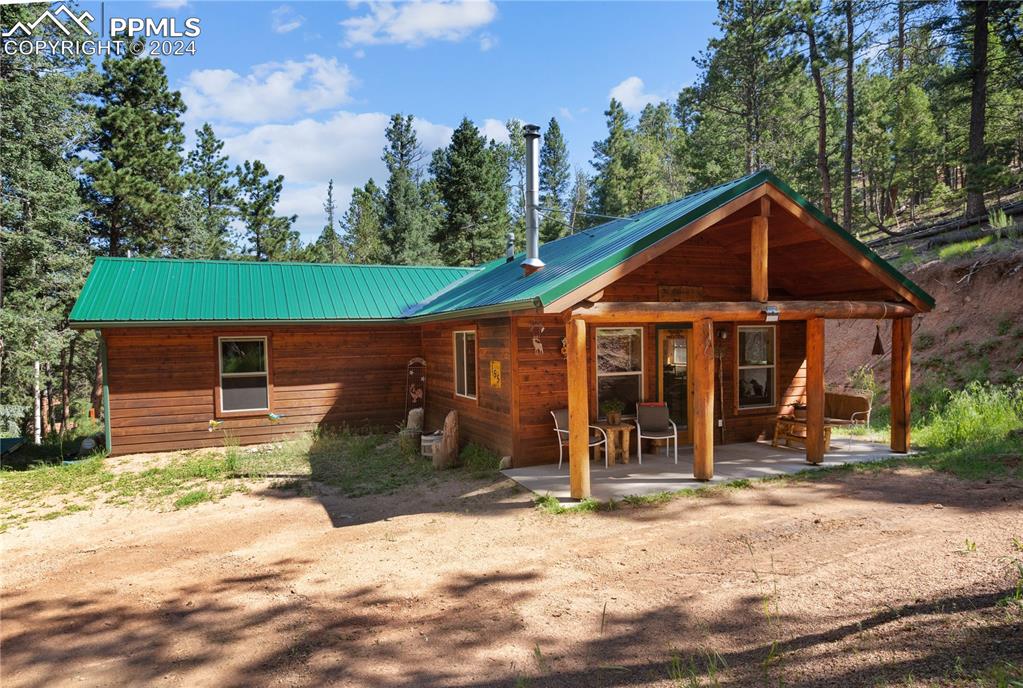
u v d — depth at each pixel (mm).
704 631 4195
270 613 4965
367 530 7145
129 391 12328
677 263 10609
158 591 5582
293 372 13641
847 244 8977
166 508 8617
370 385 14320
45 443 15680
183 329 12711
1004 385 11969
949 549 5348
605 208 44125
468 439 11727
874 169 32438
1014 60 20766
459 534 6750
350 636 4473
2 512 8664
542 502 7684
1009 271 14047
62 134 19531
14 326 17078
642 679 3625
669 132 68750
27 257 18609
